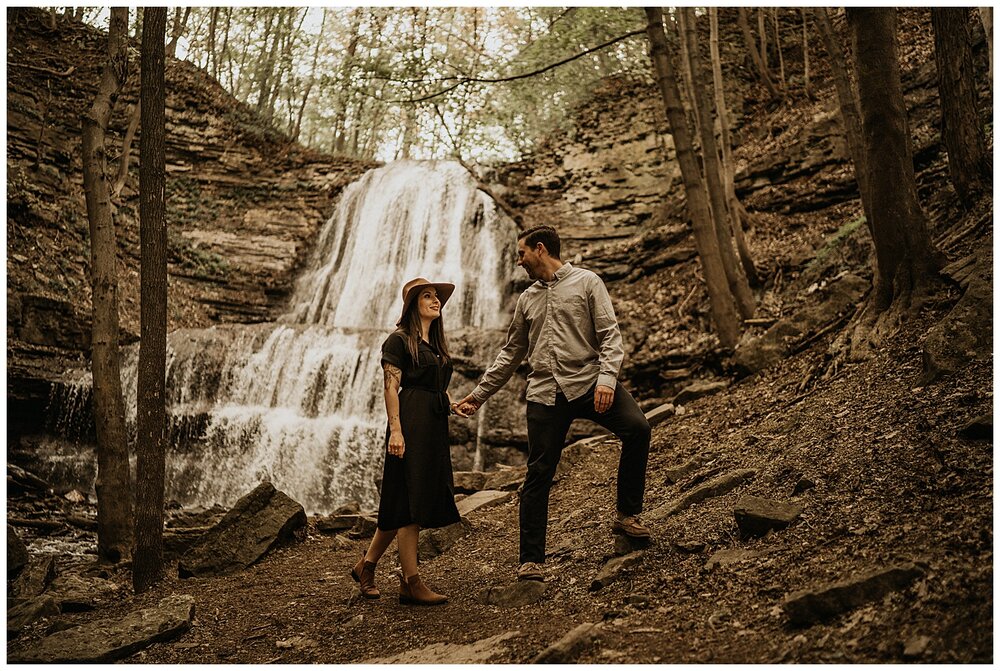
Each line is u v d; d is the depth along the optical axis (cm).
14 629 442
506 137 1422
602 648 303
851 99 888
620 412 400
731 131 1527
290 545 620
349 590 468
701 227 965
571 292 407
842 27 1602
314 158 1858
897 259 646
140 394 526
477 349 1201
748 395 771
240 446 1180
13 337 1185
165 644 390
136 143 1630
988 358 491
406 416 416
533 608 375
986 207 721
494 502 690
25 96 1541
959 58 764
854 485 406
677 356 1053
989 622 248
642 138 1609
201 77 1852
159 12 543
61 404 1162
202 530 680
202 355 1252
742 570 357
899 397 505
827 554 343
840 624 279
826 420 530
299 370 1246
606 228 1546
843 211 1151
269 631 400
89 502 1011
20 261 1255
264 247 1695
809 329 836
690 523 436
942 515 340
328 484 1138
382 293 1617
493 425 1112
